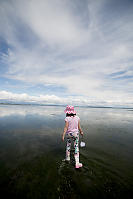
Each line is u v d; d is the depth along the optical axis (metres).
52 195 2.07
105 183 2.39
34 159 3.39
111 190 2.20
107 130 7.38
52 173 2.71
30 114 15.77
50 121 10.08
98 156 3.68
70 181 2.44
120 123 10.36
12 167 2.93
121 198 2.02
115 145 4.71
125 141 5.26
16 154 3.70
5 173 2.67
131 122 11.33
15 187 2.24
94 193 2.12
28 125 8.12
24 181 2.41
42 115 15.01
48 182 2.39
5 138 5.24
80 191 2.17
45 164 3.12
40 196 2.04
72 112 3.47
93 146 4.57
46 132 6.50
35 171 2.77
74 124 3.37
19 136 5.62
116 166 3.08
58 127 7.78
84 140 5.30
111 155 3.77
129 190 2.20
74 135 3.29
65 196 2.04
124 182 2.43
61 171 2.79
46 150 4.09
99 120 11.91
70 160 3.38
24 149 4.11
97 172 2.78
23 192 2.12
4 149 4.05
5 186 2.26
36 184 2.33
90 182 2.42
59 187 2.26
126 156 3.71
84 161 3.33
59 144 4.71
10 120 9.91
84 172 2.77
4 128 7.05
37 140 5.13
